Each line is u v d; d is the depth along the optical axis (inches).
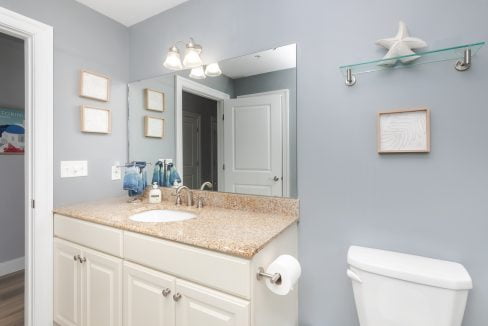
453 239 42.7
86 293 57.1
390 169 46.9
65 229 62.0
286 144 56.5
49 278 64.3
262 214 57.8
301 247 55.0
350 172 50.2
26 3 60.3
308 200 54.2
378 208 48.0
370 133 48.4
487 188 40.5
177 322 43.4
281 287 38.6
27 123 62.6
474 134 41.1
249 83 60.8
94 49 73.6
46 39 63.4
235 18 62.7
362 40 48.8
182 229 46.4
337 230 51.6
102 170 75.9
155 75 76.8
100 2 70.4
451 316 37.7
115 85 78.9
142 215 62.9
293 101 55.6
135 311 48.9
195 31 69.0
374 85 47.9
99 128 74.4
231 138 63.5
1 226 98.9
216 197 65.8
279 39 57.0
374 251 46.9
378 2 47.4
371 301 42.6
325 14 52.1
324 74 52.2
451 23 42.2
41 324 63.2
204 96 67.4
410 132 45.0
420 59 43.9
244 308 36.9
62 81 67.0
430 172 44.0
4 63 99.7
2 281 94.0
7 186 100.5
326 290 52.7
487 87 40.2
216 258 39.5
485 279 41.0
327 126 52.1
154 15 76.4
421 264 41.8
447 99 42.6
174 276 44.0
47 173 63.7
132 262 49.7
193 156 69.7
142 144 79.0
